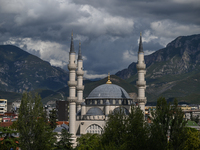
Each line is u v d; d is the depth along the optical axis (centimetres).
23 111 10194
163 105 8969
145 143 8219
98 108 16062
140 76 15012
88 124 15412
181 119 8719
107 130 9131
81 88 17438
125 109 16000
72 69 15225
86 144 12462
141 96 14888
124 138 8656
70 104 15138
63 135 12419
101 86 17100
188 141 10775
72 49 15425
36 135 9956
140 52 15125
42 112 10569
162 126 8712
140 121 9112
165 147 8256
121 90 16962
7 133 10906
